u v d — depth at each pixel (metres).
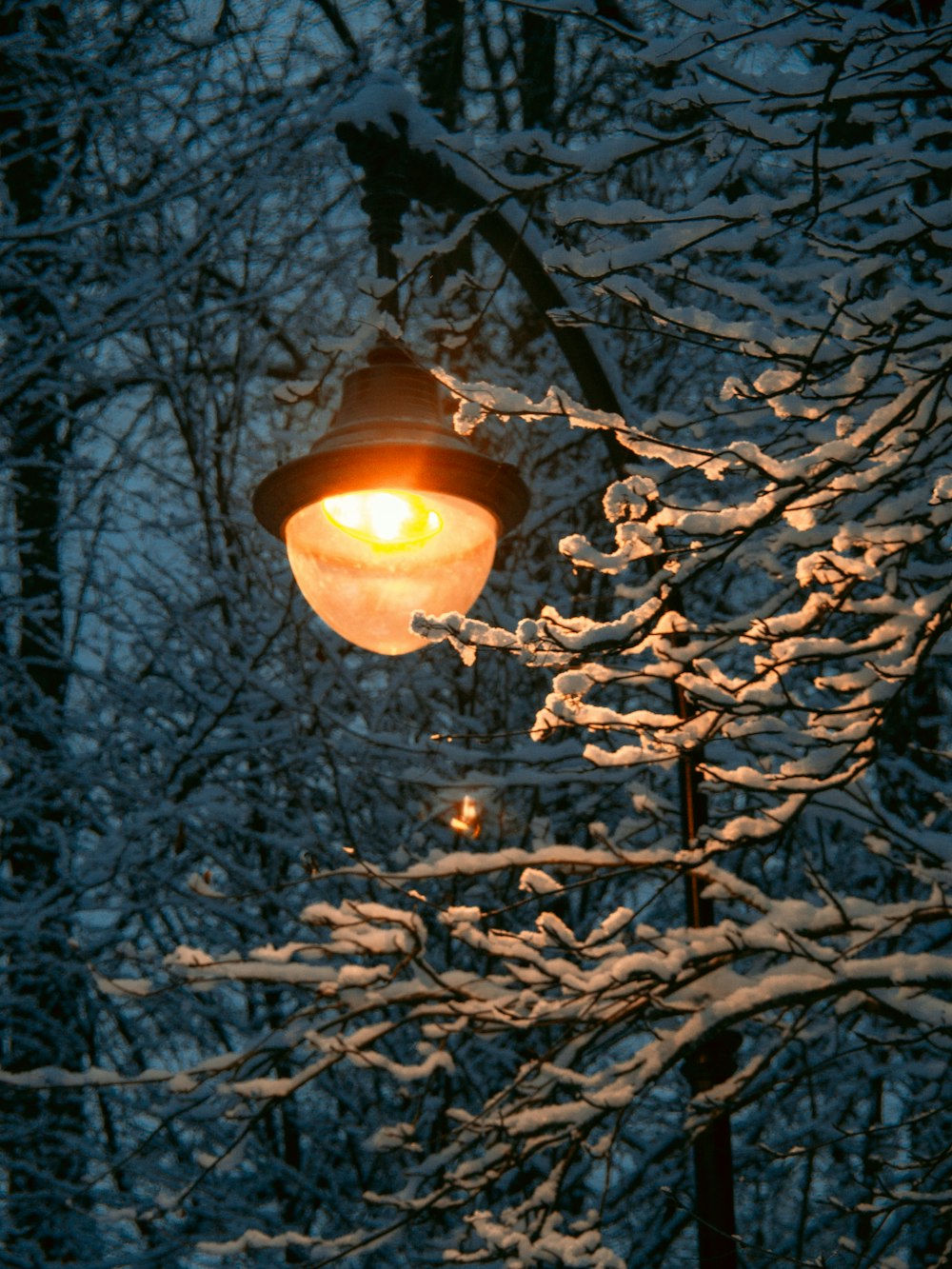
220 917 8.17
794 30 3.88
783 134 3.84
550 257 3.58
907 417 3.66
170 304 9.02
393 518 3.81
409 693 8.59
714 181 4.15
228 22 9.73
